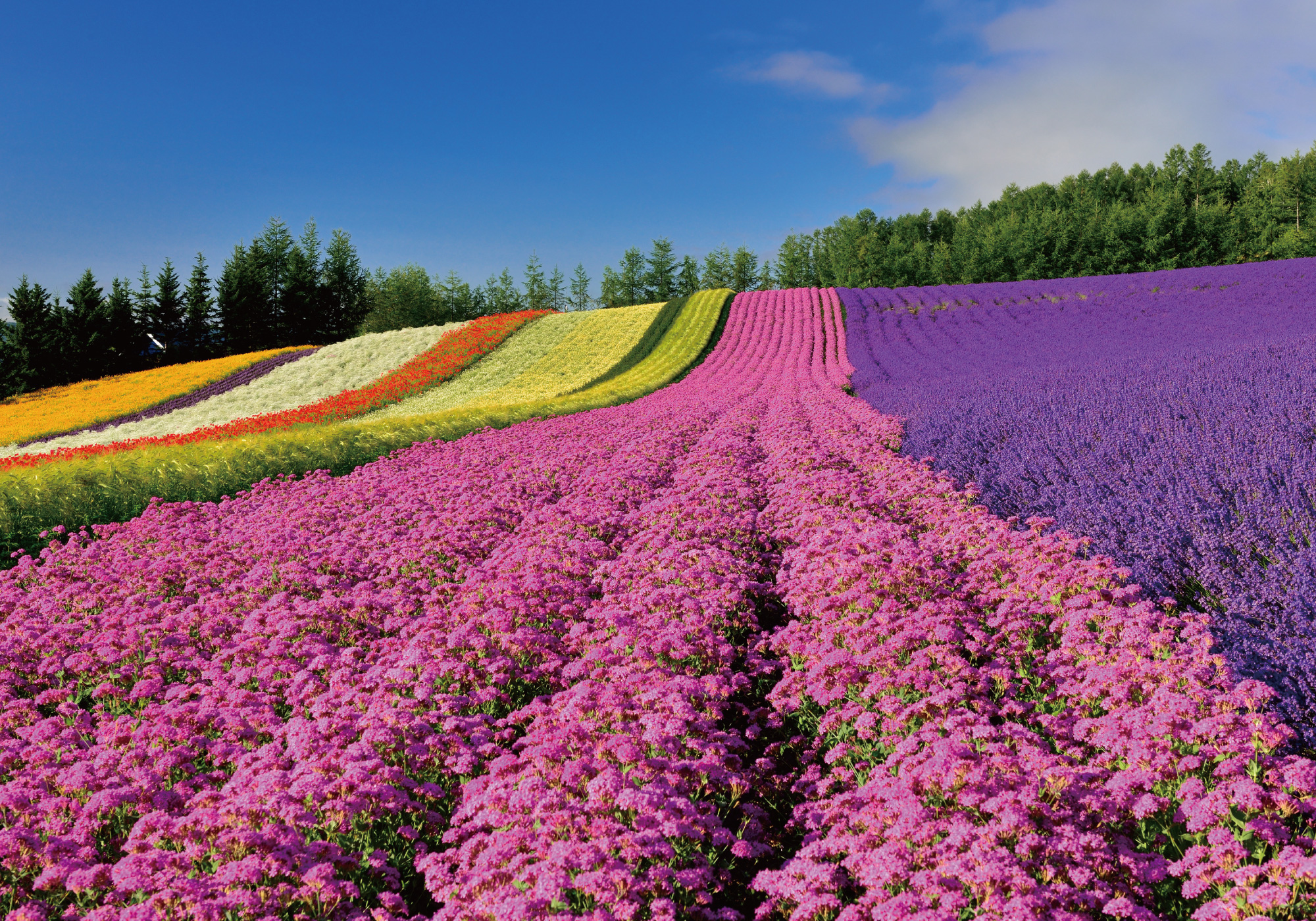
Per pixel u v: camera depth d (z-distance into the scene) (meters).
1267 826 4.07
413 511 13.69
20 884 4.59
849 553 8.94
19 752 6.05
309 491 16.48
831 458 16.14
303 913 4.19
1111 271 89.50
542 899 3.78
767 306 61.72
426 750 5.66
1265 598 6.46
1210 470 9.49
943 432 16.73
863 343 47.25
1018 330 43.72
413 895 4.87
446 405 43.41
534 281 124.50
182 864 4.50
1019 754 5.04
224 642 8.53
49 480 16.12
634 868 4.17
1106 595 7.41
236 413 45.62
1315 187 92.12
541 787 4.73
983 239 100.75
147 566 11.36
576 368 50.19
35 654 8.20
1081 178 129.12
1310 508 7.79
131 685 7.77
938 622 6.96
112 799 5.07
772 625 9.19
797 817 5.12
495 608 7.94
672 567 9.22
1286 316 33.50
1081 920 3.61
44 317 72.38
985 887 3.75
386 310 99.56
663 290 125.38
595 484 14.91
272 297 90.31
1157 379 15.99
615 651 7.20
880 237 132.25
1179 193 98.44
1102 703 5.75
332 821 4.78
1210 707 5.19
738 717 7.03
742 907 4.72
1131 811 4.54
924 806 4.55
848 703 6.26
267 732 6.27
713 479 14.02
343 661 7.36
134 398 51.97
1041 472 11.98
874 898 3.91
